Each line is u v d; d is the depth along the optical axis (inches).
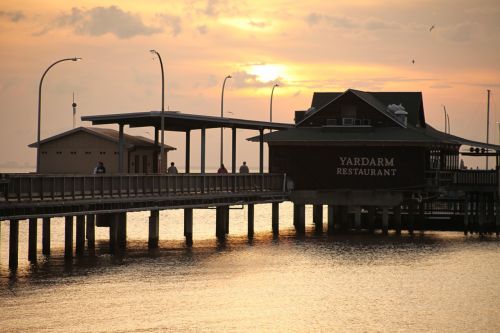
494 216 3890.3
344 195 3622.0
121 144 3331.7
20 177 2305.6
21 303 2026.3
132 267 2536.9
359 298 2161.7
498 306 2090.3
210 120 3334.2
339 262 2721.5
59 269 2471.7
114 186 2674.7
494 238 3459.6
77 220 2780.5
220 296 2154.3
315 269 2576.3
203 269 2532.0
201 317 1939.0
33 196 2353.6
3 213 2278.5
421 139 3558.1
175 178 2982.3
